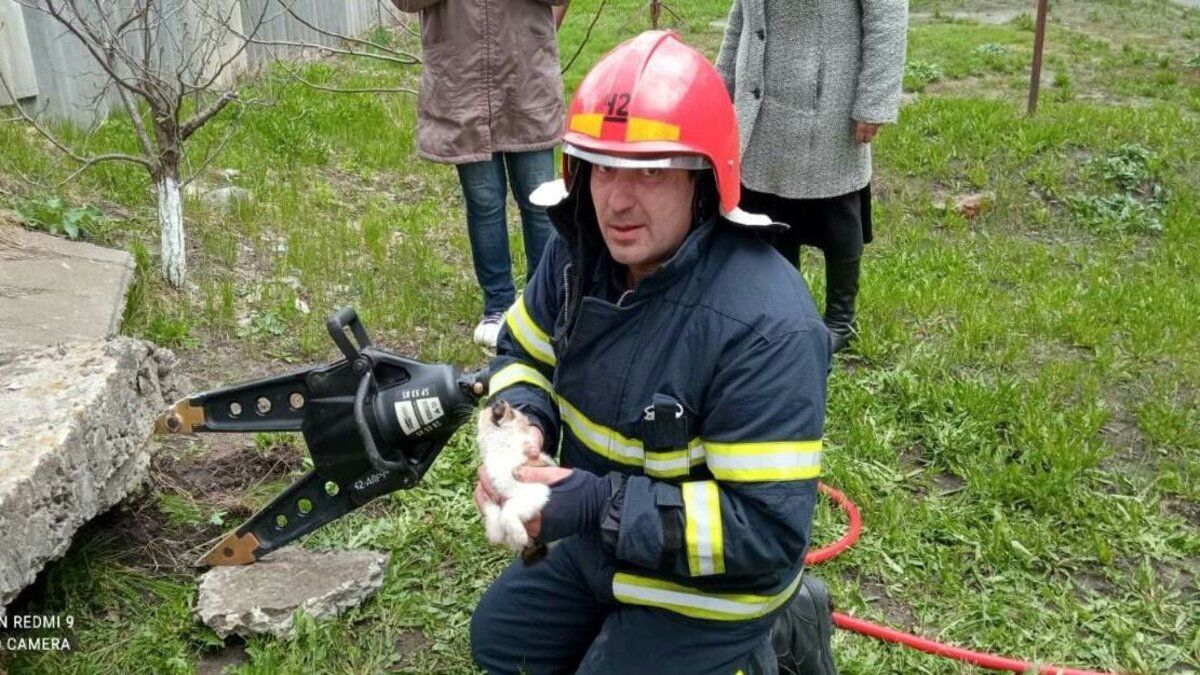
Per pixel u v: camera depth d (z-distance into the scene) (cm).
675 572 200
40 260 440
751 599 213
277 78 859
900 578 326
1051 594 320
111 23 656
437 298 505
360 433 242
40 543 250
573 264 221
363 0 1268
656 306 206
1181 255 647
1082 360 486
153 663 264
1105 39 1332
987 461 390
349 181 681
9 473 245
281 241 552
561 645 249
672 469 209
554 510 195
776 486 195
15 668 258
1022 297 564
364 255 550
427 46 432
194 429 261
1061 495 365
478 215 445
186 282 479
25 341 366
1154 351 493
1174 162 780
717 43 1353
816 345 202
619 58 199
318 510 271
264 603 276
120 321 418
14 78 623
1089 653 296
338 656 272
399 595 296
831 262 461
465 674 271
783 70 423
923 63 1120
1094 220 704
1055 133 805
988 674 286
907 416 424
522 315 239
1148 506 370
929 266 596
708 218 209
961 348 484
